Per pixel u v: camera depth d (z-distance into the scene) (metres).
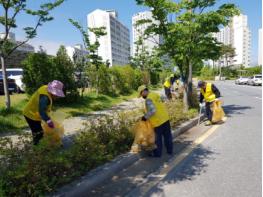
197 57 11.44
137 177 5.10
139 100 19.72
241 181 4.86
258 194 4.37
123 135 6.16
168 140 6.37
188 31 10.70
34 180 3.97
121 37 58.97
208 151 6.62
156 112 6.14
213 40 11.47
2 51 11.05
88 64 19.66
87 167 4.93
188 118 9.84
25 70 13.64
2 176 3.88
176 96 14.48
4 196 3.60
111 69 22.86
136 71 30.34
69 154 4.64
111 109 14.70
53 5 11.34
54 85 5.63
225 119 11.01
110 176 5.07
